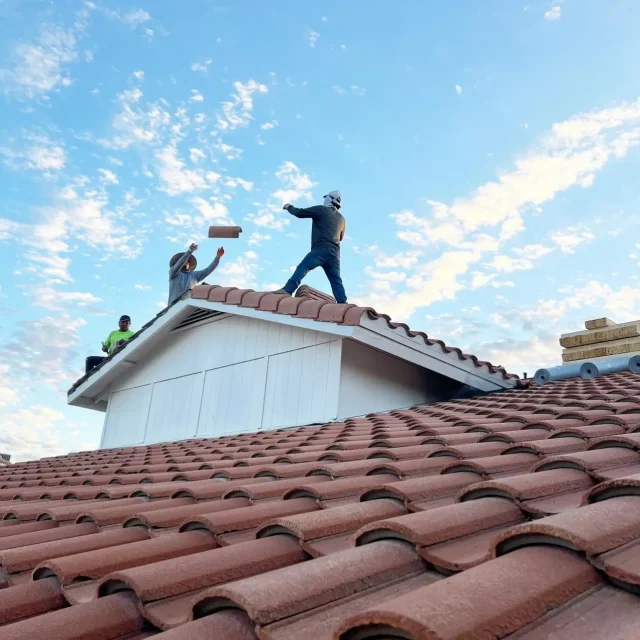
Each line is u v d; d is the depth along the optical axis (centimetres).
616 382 621
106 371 1036
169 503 291
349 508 198
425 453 312
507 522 168
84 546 225
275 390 745
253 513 220
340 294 858
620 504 146
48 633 143
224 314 866
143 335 957
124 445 984
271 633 117
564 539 123
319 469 291
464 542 153
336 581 134
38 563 212
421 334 666
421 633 92
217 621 127
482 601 103
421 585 138
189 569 160
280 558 170
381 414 653
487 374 743
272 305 741
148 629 149
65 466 704
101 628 146
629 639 98
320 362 703
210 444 653
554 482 191
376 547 152
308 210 879
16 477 636
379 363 730
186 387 897
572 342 906
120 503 323
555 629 103
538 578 114
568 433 295
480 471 233
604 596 114
